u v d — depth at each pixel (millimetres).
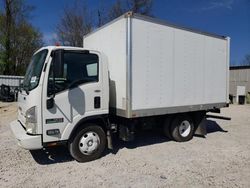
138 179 4801
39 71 5148
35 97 5004
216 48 8016
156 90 6395
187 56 7133
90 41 7258
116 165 5516
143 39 6039
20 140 4934
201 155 6262
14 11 29969
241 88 24938
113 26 6188
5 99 18938
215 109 8305
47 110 5086
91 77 5602
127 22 5762
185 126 7723
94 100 5645
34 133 5027
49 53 5090
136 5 28344
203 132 8102
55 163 5621
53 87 5098
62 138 5285
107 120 5922
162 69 6492
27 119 5109
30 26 32594
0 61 29266
